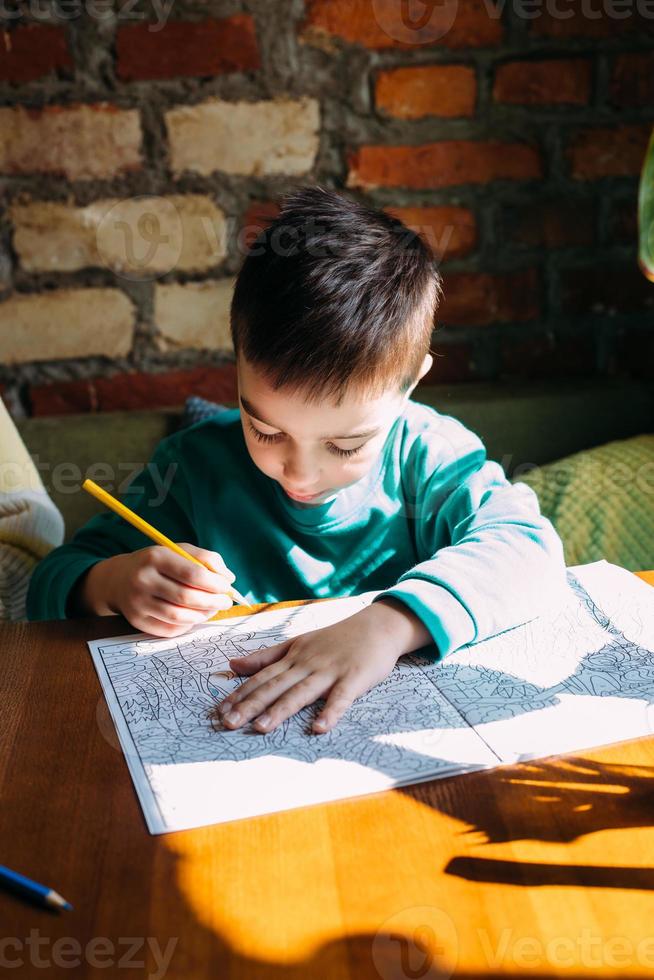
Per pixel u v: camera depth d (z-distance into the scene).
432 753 0.55
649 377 1.62
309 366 0.71
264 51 1.43
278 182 1.49
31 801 0.52
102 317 1.50
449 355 1.59
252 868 0.47
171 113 1.44
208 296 1.52
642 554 1.21
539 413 1.47
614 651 0.66
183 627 0.72
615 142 1.54
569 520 1.25
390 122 1.49
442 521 0.93
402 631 0.67
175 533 1.00
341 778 0.53
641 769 0.53
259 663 0.65
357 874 0.46
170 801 0.52
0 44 1.37
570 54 1.49
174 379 1.55
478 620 0.68
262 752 0.56
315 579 0.98
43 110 1.41
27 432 1.42
